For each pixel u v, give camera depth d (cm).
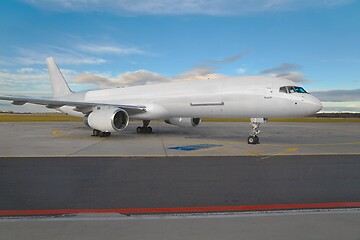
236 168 772
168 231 353
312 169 760
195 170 745
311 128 2989
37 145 1304
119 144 1355
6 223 379
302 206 458
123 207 452
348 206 458
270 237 335
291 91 1296
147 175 684
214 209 443
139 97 1833
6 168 766
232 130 2483
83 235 341
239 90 1413
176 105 1656
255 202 479
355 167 789
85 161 880
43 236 337
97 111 1641
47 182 613
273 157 965
